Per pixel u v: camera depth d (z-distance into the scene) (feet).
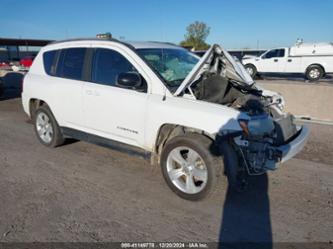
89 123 14.74
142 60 12.71
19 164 15.33
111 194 12.10
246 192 12.19
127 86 12.33
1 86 39.19
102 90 13.76
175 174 11.93
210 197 11.56
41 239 9.21
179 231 9.68
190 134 11.33
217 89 12.17
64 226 9.89
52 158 16.11
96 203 11.38
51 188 12.62
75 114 15.33
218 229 9.79
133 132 12.95
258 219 10.33
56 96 16.06
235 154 10.70
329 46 57.82
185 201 11.56
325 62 58.34
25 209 10.93
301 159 15.67
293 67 61.31
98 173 14.14
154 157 12.73
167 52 14.38
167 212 10.78
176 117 11.33
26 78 18.28
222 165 10.82
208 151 10.75
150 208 11.04
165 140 12.34
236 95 12.78
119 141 13.71
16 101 35.94
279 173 13.96
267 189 12.44
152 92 12.25
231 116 10.39
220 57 13.01
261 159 10.72
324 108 24.03
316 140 18.75
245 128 10.23
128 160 15.72
